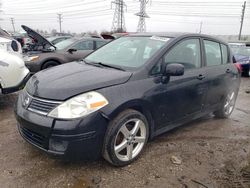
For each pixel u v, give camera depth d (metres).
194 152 3.84
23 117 3.11
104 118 3.00
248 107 6.51
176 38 4.07
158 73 3.64
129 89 3.26
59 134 2.85
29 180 3.01
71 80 3.19
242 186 3.08
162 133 4.10
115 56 4.10
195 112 4.43
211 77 4.57
